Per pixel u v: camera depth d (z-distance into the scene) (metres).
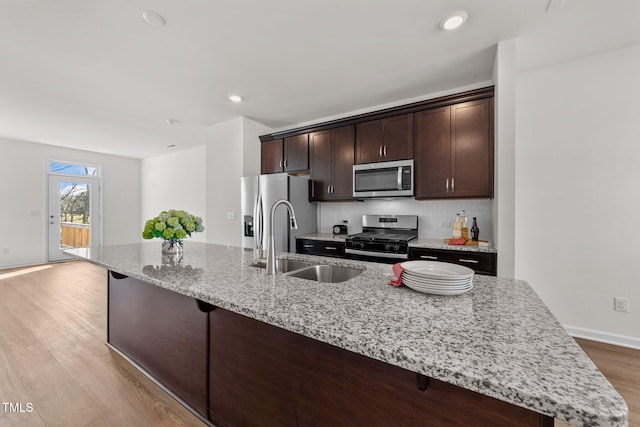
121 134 4.60
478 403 0.72
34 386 1.72
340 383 0.95
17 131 4.40
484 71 2.55
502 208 2.13
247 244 3.50
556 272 2.45
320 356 1.00
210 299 1.11
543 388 0.53
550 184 2.46
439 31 1.98
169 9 1.75
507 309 0.95
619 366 1.93
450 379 0.60
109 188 6.24
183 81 2.72
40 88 2.86
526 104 2.54
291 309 0.95
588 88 2.32
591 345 2.23
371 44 2.13
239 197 3.75
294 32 1.98
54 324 2.63
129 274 1.51
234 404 1.28
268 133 4.10
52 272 4.66
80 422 1.43
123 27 1.92
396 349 0.68
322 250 3.21
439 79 2.70
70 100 3.17
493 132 2.43
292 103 3.29
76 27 1.91
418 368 0.64
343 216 3.69
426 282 1.09
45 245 5.29
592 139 2.31
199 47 2.16
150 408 1.53
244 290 1.17
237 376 1.26
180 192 5.96
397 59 2.34
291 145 3.70
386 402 0.86
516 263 2.59
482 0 1.68
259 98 3.14
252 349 1.20
